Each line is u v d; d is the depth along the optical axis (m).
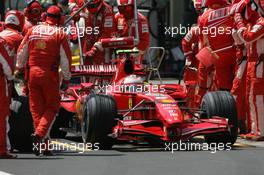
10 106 27.98
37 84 26.94
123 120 27.97
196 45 36.28
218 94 29.16
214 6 33.69
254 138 31.66
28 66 27.17
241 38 30.84
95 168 24.14
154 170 23.72
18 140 28.03
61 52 26.95
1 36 27.39
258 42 31.08
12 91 28.69
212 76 34.66
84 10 36.66
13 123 27.86
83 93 31.27
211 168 24.02
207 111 28.95
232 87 33.44
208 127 27.94
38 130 26.69
